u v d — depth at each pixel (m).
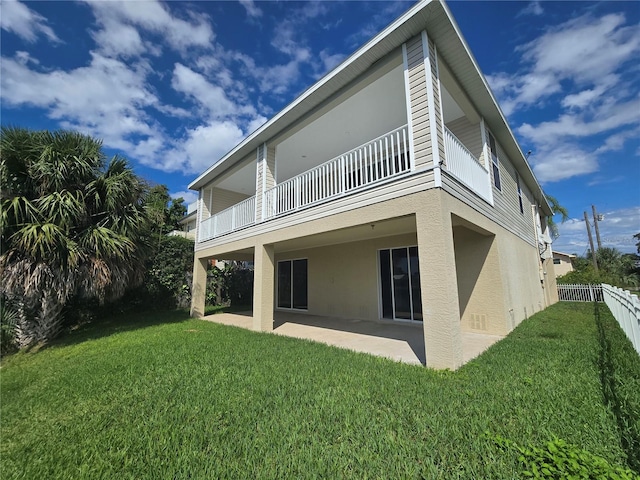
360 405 3.12
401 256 8.35
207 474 2.20
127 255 8.16
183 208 20.64
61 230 6.62
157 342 6.65
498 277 6.79
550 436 2.40
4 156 6.45
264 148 8.55
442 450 2.34
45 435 2.99
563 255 28.58
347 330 7.62
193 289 11.33
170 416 3.10
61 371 5.05
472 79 6.03
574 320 8.52
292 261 12.09
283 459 2.32
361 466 2.21
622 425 2.52
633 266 30.70
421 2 4.49
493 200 7.07
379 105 7.07
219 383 3.94
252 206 8.83
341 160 6.05
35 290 6.56
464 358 4.81
